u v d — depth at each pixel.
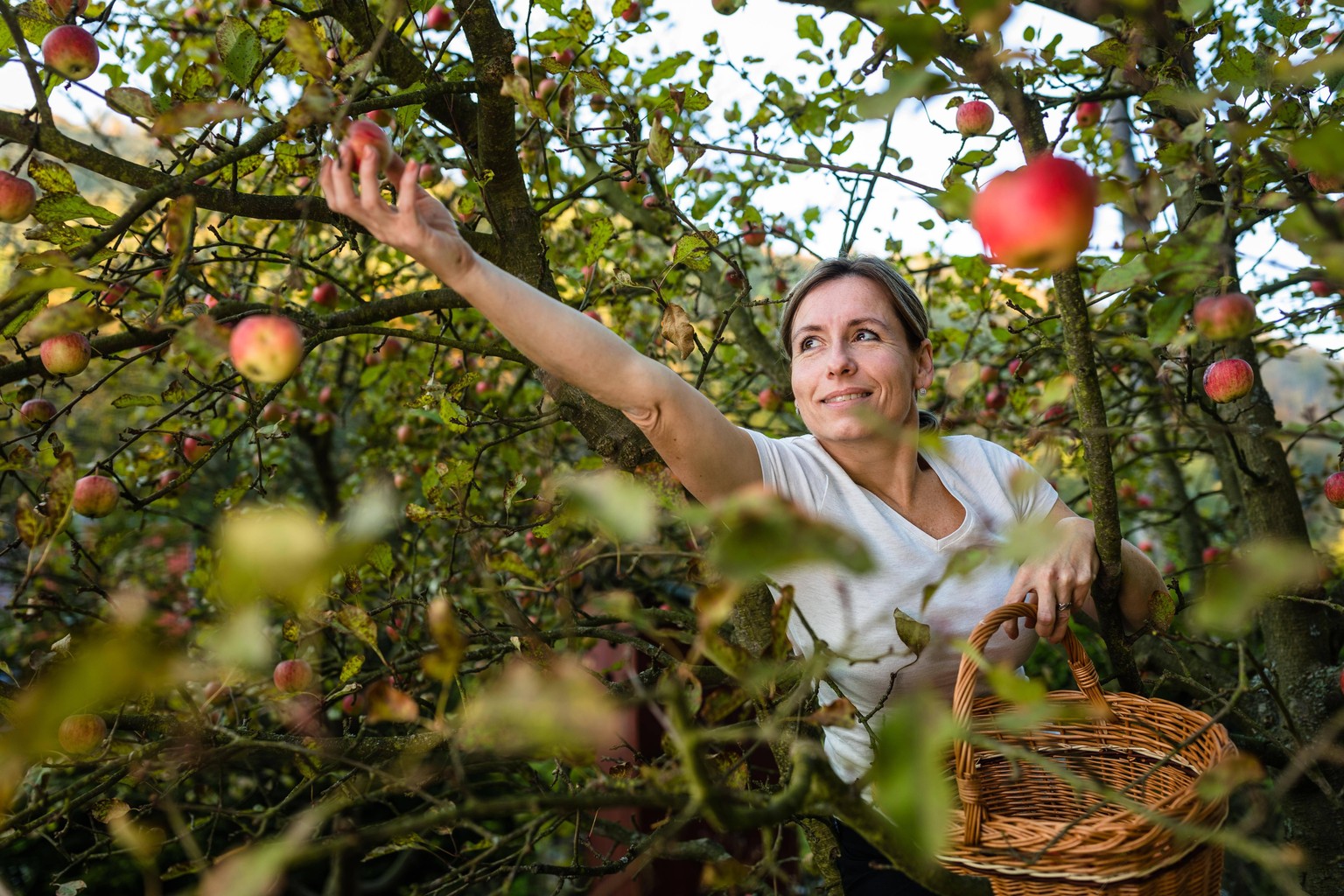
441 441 3.31
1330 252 0.91
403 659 1.80
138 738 1.63
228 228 3.15
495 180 1.91
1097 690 1.48
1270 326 1.62
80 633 1.29
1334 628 2.24
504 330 1.30
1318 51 1.53
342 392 3.66
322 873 2.64
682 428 1.44
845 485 1.65
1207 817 1.16
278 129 1.47
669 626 1.90
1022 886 1.18
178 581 2.92
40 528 1.11
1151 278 1.07
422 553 3.26
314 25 1.60
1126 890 1.14
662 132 1.67
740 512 0.63
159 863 2.95
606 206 3.65
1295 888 0.90
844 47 2.62
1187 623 2.41
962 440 1.79
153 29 2.13
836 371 1.61
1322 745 1.03
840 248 2.52
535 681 0.88
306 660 1.82
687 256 1.81
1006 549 0.76
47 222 1.36
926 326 1.73
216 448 1.78
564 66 1.73
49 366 1.44
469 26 1.76
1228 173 1.52
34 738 0.57
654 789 0.99
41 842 2.90
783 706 1.00
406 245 1.18
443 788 1.91
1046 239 0.95
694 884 2.94
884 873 1.59
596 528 1.18
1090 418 1.49
